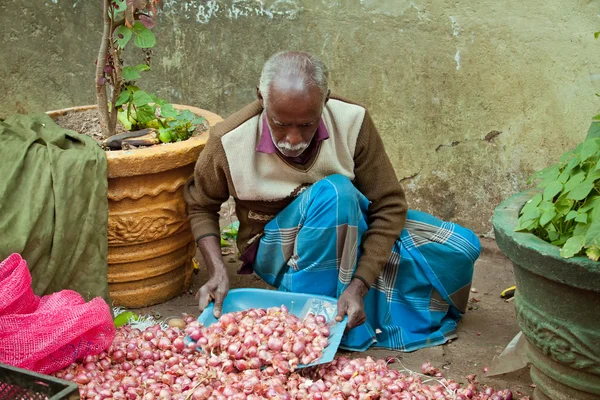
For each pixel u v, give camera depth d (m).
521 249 2.30
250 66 4.33
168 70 4.49
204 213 3.19
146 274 3.42
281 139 2.67
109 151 3.19
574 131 3.76
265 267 3.20
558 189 2.36
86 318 2.66
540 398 2.62
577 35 3.61
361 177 3.06
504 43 3.78
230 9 4.25
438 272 3.13
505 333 3.29
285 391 2.57
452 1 3.81
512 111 3.88
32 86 4.70
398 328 3.14
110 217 3.23
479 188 4.09
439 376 2.89
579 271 2.16
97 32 4.48
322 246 2.93
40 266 2.98
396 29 3.97
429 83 4.00
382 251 3.00
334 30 4.09
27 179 3.01
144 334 2.94
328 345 2.78
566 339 2.32
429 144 4.12
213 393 2.54
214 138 2.93
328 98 2.78
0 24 4.59
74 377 2.65
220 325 2.85
